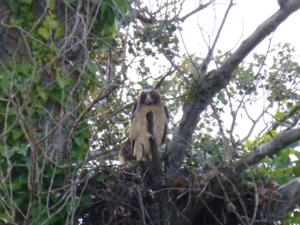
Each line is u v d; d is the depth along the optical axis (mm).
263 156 13664
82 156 14188
